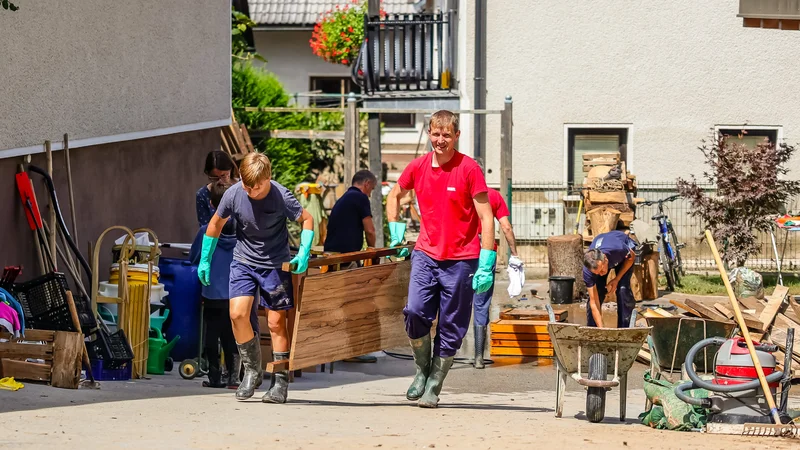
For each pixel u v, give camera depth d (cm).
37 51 1655
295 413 1221
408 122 4569
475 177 1245
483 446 984
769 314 1847
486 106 3141
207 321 1478
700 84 3120
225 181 1590
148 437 1006
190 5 2317
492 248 1250
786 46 3105
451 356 1311
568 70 3128
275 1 5125
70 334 1363
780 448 1024
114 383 1461
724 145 2695
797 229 2619
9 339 1391
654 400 1245
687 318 1576
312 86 5200
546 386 1664
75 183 1803
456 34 3222
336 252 1800
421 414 1256
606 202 2714
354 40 4484
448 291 1276
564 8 3114
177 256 2244
